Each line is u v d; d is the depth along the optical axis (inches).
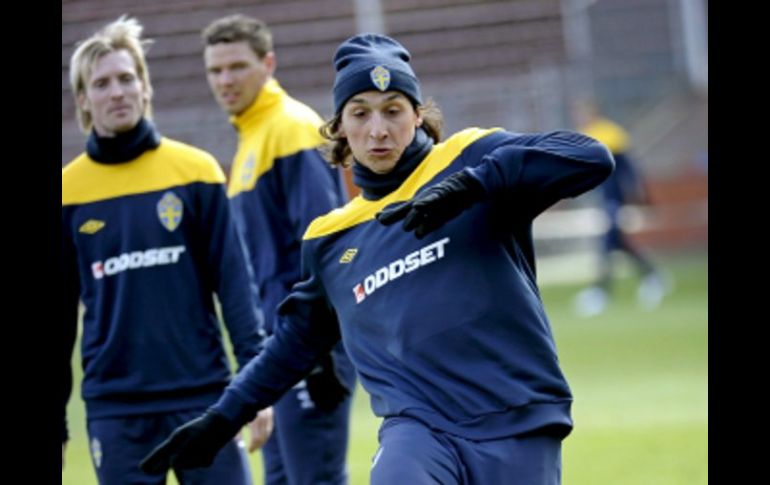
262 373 775.7
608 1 4704.7
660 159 4628.4
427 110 752.3
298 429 1016.9
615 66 4707.2
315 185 1018.1
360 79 709.3
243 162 1063.0
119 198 925.2
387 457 670.5
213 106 3602.4
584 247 4500.5
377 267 714.2
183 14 3617.1
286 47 3848.4
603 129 3139.8
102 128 924.0
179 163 931.3
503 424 681.6
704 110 4662.9
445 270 698.2
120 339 920.9
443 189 667.4
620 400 1732.3
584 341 2380.7
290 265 1044.5
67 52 3373.5
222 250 930.1
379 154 713.6
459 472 674.8
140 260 921.5
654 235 4557.1
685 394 1752.0
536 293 716.0
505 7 4072.3
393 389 699.4
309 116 1051.9
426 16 4050.2
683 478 1238.3
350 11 3860.7
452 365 689.6
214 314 946.7
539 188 685.3
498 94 4072.3
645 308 2952.8
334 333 775.1
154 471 781.9
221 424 775.7
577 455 1386.6
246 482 932.6
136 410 917.8
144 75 936.3
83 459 1545.3
